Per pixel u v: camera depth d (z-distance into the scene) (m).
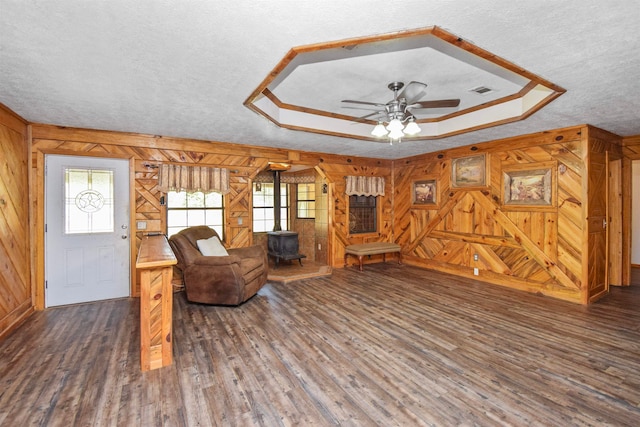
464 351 2.67
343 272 5.70
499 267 4.80
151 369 2.37
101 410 1.90
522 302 3.96
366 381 2.22
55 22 1.61
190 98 2.80
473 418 1.83
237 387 2.14
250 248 4.72
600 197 4.14
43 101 2.88
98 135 3.98
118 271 4.18
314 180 6.99
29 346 2.76
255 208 7.09
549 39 1.85
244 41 1.83
